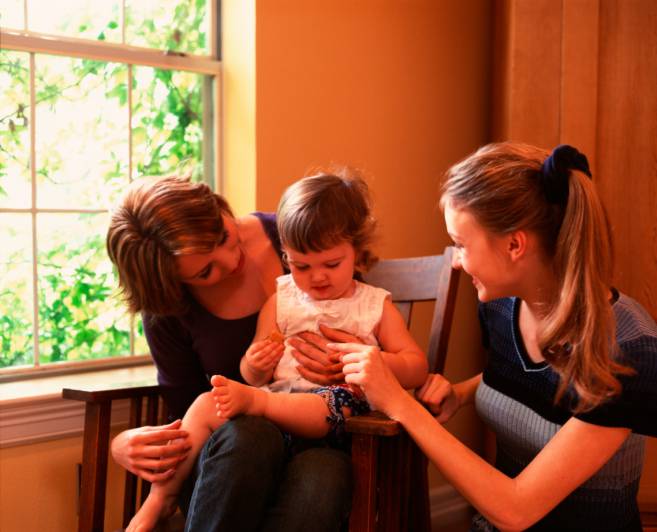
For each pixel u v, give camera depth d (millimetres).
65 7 2174
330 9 2361
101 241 2275
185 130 2396
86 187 2236
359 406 1605
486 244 1334
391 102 2541
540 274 1345
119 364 2316
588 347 1228
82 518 1705
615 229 2354
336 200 1615
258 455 1357
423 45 2609
